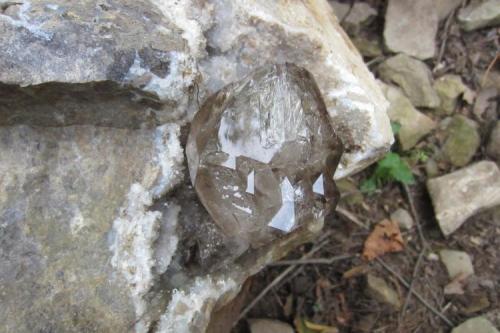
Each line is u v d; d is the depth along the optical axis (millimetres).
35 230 167
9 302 161
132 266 171
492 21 358
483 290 294
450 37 363
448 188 307
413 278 294
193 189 180
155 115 176
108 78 160
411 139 326
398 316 284
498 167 323
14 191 167
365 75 233
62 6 166
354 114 203
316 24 216
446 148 328
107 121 175
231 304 227
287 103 158
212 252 180
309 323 279
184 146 180
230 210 156
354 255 299
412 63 345
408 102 333
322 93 203
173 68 168
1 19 158
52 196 170
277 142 155
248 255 190
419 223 312
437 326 284
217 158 156
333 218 307
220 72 193
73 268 167
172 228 178
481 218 312
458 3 365
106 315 167
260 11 197
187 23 190
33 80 155
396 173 306
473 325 277
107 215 172
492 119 338
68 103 167
